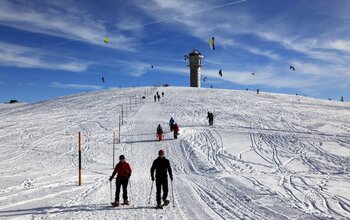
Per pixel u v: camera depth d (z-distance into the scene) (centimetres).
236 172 2062
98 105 6131
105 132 3719
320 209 1180
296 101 6544
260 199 1305
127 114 4925
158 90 7956
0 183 1579
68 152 2884
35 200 1265
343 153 2627
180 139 3238
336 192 1474
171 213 1091
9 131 3922
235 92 7631
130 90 8131
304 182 1703
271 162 2375
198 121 4281
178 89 8169
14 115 5722
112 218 1027
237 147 2898
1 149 2986
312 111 5194
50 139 3434
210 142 3105
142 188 1557
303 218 1039
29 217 1024
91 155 2756
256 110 5153
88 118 4728
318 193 1443
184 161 2475
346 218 1058
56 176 1864
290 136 3291
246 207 1180
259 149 2817
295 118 4469
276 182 1689
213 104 5797
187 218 1030
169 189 1516
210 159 2505
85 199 1305
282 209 1152
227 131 3569
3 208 1131
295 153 2658
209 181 1747
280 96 7219
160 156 1198
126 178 1216
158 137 3256
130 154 2748
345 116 4803
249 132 3506
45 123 4444
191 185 1625
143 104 5962
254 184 1630
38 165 2367
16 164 2386
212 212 1106
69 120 4631
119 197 1292
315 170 2114
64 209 1134
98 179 1819
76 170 2172
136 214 1078
